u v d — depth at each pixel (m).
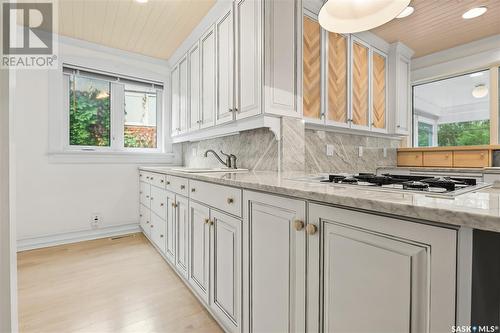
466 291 0.51
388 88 2.68
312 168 2.12
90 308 1.55
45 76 2.61
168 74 3.36
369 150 2.70
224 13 2.00
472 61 2.70
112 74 2.99
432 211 0.53
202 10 2.20
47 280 1.91
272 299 1.00
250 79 1.71
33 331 1.34
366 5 1.12
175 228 1.96
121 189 3.05
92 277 1.96
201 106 2.40
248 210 1.12
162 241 2.31
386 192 0.77
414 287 0.58
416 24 2.31
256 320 1.09
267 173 1.72
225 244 1.30
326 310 0.78
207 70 2.29
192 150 3.21
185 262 1.79
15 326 0.55
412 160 2.93
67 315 1.48
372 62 2.48
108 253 2.45
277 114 1.67
